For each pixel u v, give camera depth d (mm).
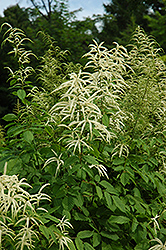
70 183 2393
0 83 11805
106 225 2375
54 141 2693
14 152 2551
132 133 2906
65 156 2332
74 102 2014
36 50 8477
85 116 2076
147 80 3002
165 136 2980
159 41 12953
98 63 2373
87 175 2623
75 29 9859
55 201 2258
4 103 11469
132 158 2605
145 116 3090
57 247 2061
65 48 8383
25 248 1919
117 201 2316
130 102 3131
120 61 2504
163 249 2258
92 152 2252
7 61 11695
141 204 2705
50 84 3346
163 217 2627
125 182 2504
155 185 2713
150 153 2982
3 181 1707
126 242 2559
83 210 2346
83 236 2242
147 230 2654
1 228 1755
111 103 2574
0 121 9719
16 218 1842
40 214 2059
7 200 1753
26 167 2385
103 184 2367
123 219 2389
